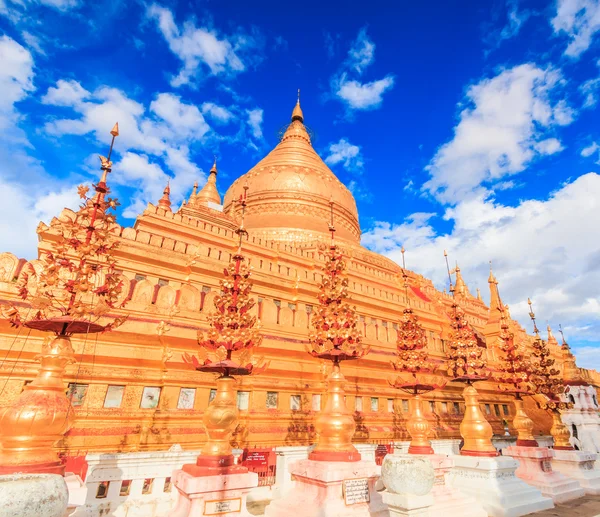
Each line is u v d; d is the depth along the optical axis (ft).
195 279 58.03
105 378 39.22
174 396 42.45
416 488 25.25
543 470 44.34
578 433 65.77
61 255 25.29
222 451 26.23
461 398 73.61
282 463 36.19
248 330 30.17
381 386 62.39
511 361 52.65
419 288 105.60
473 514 33.19
